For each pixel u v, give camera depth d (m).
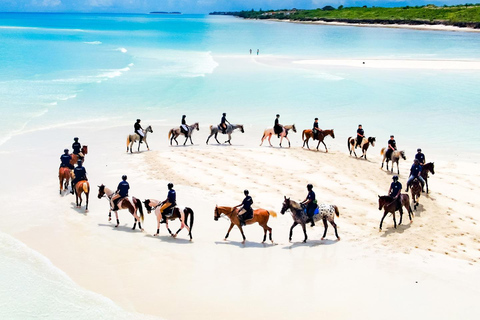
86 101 40.00
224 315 11.23
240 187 20.97
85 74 53.38
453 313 11.48
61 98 40.59
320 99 43.25
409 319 11.20
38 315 10.94
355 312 11.45
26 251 14.32
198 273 13.36
